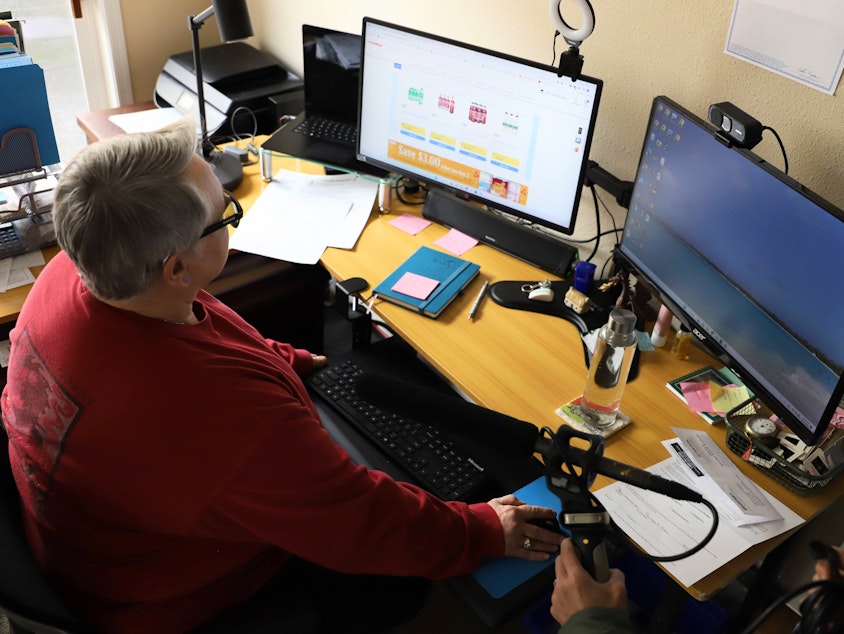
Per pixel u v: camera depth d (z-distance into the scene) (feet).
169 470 3.51
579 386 5.16
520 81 5.63
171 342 3.57
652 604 5.88
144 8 9.05
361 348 6.14
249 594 4.35
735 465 4.63
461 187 6.39
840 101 4.72
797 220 4.09
